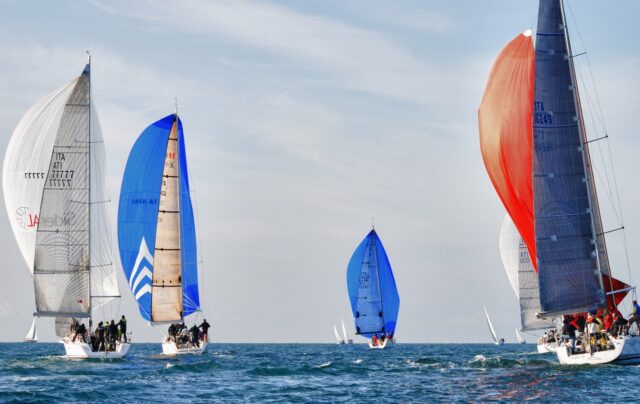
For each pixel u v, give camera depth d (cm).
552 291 6362
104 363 7712
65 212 8119
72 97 8144
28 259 8381
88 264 8181
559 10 6494
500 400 4991
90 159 8244
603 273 6519
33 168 8356
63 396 5028
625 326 6209
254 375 6806
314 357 10888
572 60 6481
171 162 9956
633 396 4969
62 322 8475
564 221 6394
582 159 6444
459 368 7512
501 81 7294
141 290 9938
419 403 4938
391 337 14775
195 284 10138
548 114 6438
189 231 10156
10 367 7106
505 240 10662
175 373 6812
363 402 5019
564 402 4812
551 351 10625
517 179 7281
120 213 9894
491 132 7331
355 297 14588
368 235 14525
